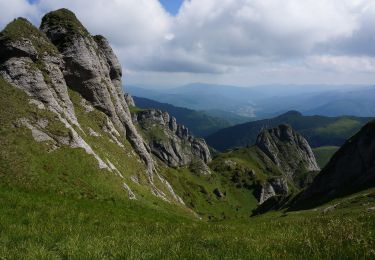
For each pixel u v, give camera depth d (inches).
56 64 2822.3
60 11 3420.3
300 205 5123.0
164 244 500.4
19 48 2497.5
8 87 2278.5
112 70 4148.6
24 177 1593.3
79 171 1988.2
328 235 487.2
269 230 746.8
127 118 3946.9
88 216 1075.9
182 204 4552.2
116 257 422.9
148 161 3966.5
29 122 2070.6
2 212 898.7
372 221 606.5
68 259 425.1
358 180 4343.0
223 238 547.5
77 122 2795.3
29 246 477.1
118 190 2090.3
